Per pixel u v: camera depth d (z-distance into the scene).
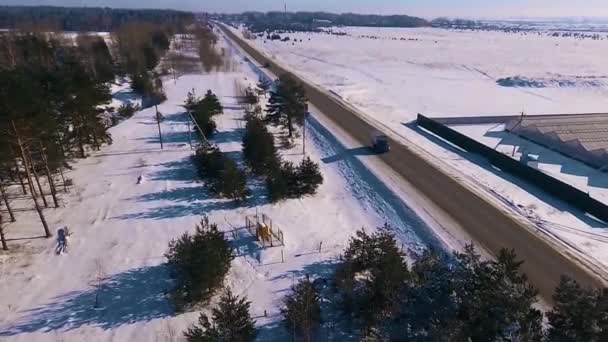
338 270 20.83
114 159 37.97
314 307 17.22
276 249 23.80
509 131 47.22
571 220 27.34
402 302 16.42
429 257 18.45
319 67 97.19
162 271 21.59
